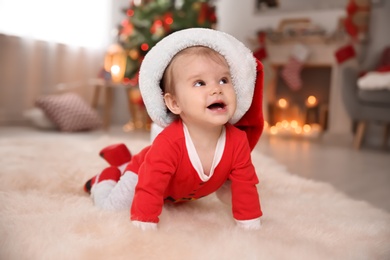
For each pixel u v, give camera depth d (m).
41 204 0.99
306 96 4.02
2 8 3.33
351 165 2.26
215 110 0.81
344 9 3.75
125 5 4.32
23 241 0.73
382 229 0.95
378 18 3.54
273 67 4.05
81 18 3.95
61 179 1.29
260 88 0.94
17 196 1.05
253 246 0.75
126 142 2.10
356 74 2.90
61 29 3.79
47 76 3.75
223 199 1.03
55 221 0.84
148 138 3.11
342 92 2.95
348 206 1.16
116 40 3.88
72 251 0.69
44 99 3.39
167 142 0.86
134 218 0.84
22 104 3.57
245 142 0.91
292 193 1.27
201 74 0.82
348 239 0.86
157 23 3.27
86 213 0.90
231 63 0.86
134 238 0.75
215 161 0.88
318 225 0.94
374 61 3.57
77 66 3.97
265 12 4.21
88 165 1.48
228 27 4.46
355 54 3.45
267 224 0.93
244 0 4.34
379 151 2.95
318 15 3.89
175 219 0.92
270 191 1.26
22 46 3.51
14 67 3.48
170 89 0.86
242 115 0.94
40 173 1.33
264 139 3.34
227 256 0.70
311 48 3.76
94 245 0.71
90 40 4.05
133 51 3.39
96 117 3.59
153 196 0.84
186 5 3.38
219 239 0.78
